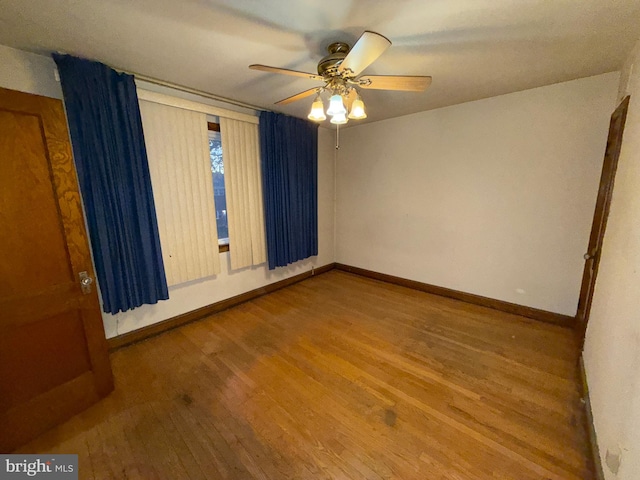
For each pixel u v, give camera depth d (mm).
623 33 1671
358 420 1706
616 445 1207
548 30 1652
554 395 1891
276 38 1726
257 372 2154
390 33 1675
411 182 3691
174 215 2660
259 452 1509
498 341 2551
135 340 2555
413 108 3297
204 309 3057
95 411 1785
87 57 1975
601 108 2383
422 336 2652
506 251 3059
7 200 1445
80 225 1718
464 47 1856
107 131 2115
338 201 4602
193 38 1727
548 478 1354
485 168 3064
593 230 2410
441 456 1472
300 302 3463
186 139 2662
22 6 1391
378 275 4273
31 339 1568
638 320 1156
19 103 1439
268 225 3482
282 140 3500
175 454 1501
